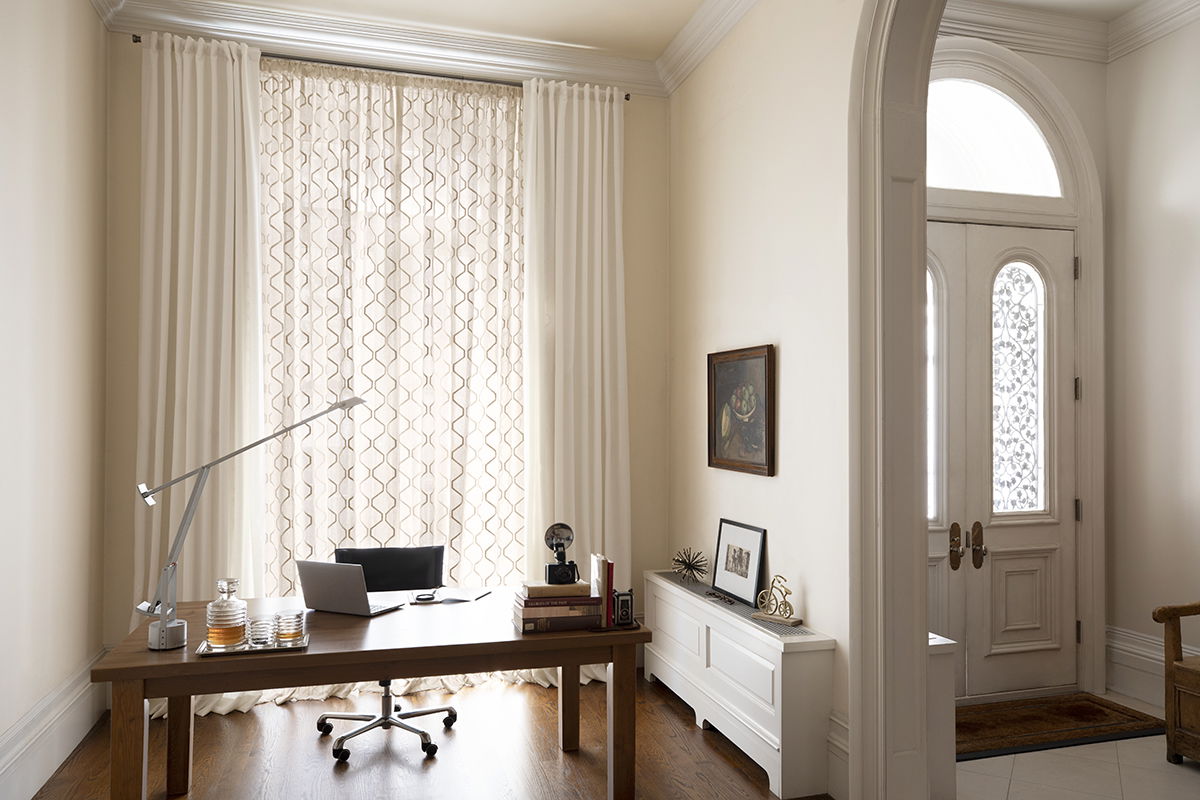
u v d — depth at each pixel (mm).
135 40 4309
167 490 4211
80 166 3867
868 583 3129
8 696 3039
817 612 3420
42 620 3375
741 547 4051
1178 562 4246
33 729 3248
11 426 3059
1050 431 4555
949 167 4785
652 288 5090
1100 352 4590
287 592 4332
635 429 5059
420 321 4652
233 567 4238
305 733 3867
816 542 3434
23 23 3162
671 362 5074
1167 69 4348
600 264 4863
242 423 4312
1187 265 4227
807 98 3520
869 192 3152
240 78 4379
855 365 3143
